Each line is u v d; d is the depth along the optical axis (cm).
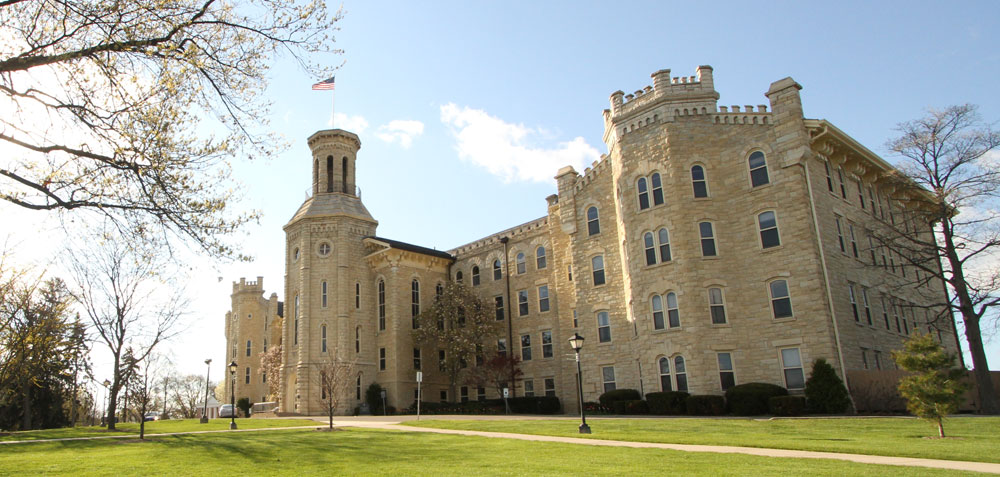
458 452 1742
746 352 3048
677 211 3228
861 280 3288
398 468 1443
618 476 1210
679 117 3359
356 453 1802
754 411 2808
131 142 1119
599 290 3784
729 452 1569
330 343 4822
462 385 5006
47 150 1131
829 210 3177
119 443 2400
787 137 3120
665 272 3228
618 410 3291
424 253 5234
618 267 3712
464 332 4731
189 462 1712
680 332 3117
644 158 3416
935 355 1897
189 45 1168
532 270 4856
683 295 3141
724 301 3116
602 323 3753
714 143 3316
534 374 4659
